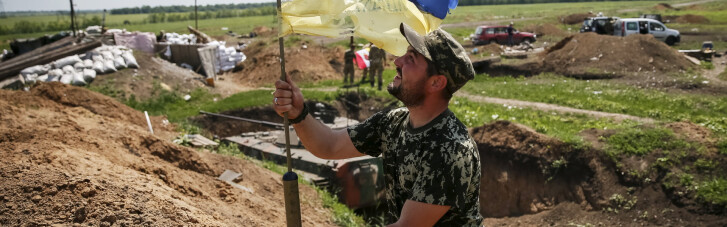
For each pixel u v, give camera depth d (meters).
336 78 25.94
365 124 2.89
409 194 2.42
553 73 24.72
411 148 2.49
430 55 2.36
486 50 32.50
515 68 25.47
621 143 12.45
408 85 2.46
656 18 44.91
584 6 99.25
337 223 9.95
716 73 23.12
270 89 23.28
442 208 2.33
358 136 2.87
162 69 23.66
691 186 11.03
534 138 13.02
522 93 20.61
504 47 34.91
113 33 28.27
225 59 28.94
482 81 24.69
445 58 2.39
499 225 12.45
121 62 22.67
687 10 71.00
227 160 10.59
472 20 65.94
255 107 20.23
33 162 5.59
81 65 22.16
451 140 2.39
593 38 25.75
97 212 4.69
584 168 12.32
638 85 21.67
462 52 2.47
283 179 2.67
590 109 17.73
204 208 6.61
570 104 18.42
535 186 12.70
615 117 16.47
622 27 33.03
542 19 59.62
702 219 10.52
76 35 27.00
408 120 2.64
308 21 2.56
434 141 2.40
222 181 8.96
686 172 11.39
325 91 21.69
